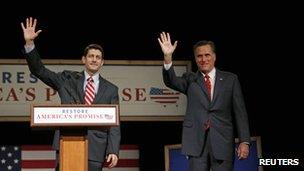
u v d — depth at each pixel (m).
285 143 6.23
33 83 6.07
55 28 6.23
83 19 6.27
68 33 6.24
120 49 6.34
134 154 5.91
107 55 6.31
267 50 6.36
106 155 4.10
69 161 3.19
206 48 4.05
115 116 3.21
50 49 6.22
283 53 6.34
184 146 4.00
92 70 4.08
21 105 6.04
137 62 6.19
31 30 3.95
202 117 4.00
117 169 5.86
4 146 5.74
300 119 6.25
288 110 6.29
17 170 5.72
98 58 4.09
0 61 6.02
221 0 6.38
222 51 6.36
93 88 4.06
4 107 6.01
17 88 6.04
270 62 6.35
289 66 6.32
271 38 6.37
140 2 6.34
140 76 6.20
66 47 6.24
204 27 6.37
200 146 3.96
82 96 4.02
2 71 6.03
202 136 3.97
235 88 4.06
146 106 6.18
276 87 6.32
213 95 4.02
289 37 6.35
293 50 6.34
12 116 6.01
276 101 6.31
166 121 6.32
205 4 6.38
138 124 6.34
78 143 3.21
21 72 6.06
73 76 4.11
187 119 4.05
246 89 6.34
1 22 6.11
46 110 3.16
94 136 3.97
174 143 6.35
